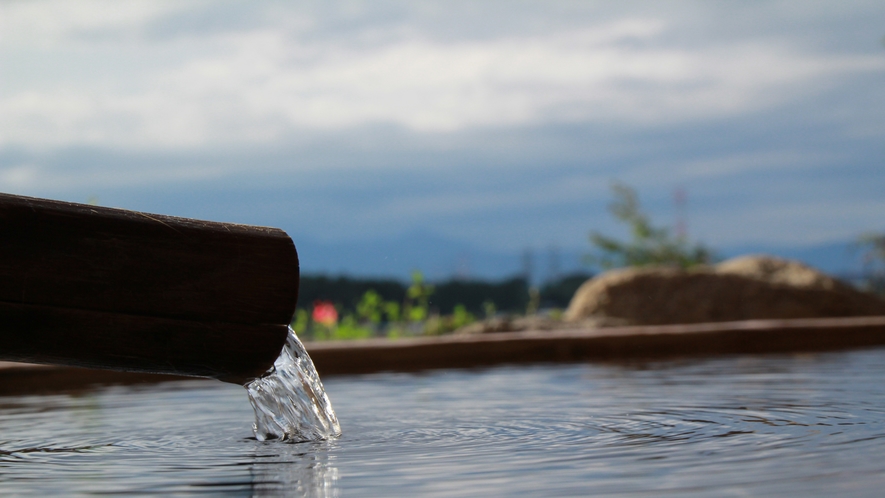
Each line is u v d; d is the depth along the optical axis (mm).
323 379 1966
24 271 1086
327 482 992
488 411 1397
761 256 3807
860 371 1705
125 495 968
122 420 1421
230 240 1148
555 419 1293
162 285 1123
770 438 1098
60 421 1423
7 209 1085
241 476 1025
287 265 1158
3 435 1299
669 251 4891
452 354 2182
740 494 905
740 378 1659
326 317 3705
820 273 3625
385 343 2150
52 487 999
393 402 1553
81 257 1101
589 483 954
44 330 1098
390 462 1063
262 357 1161
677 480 950
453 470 1018
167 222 1137
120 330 1115
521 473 996
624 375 1792
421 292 3881
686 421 1228
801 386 1517
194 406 1571
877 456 998
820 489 907
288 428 1234
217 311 1138
